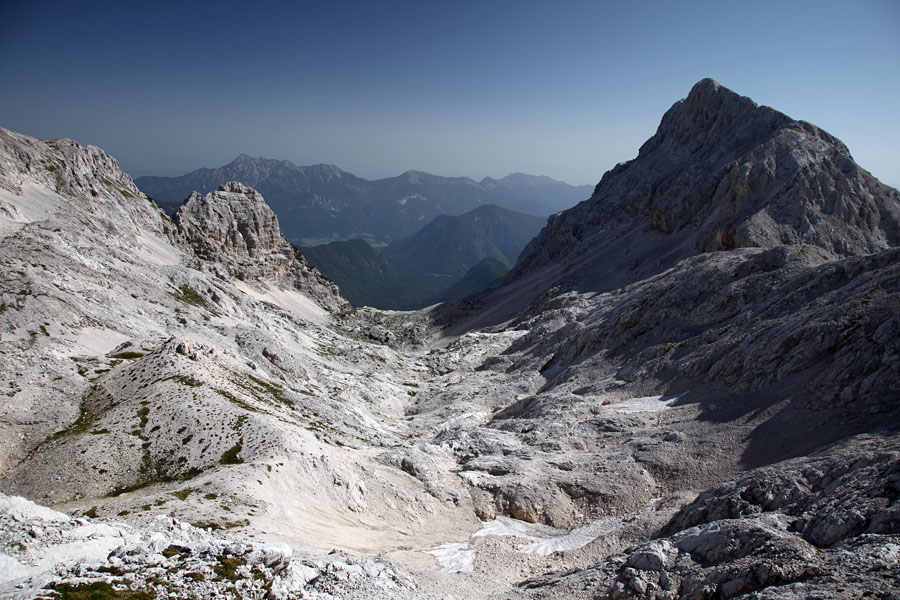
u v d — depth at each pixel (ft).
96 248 474.08
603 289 620.49
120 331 336.49
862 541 106.22
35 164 586.86
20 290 308.19
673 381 288.10
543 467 230.48
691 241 578.25
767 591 100.12
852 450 167.22
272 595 98.43
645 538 167.32
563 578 135.74
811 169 518.78
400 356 631.97
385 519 193.77
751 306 325.01
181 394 235.40
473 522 201.46
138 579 91.25
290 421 252.42
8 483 185.88
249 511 156.25
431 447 261.85
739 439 213.87
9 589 83.61
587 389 324.39
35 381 239.50
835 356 223.71
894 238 488.44
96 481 188.55
